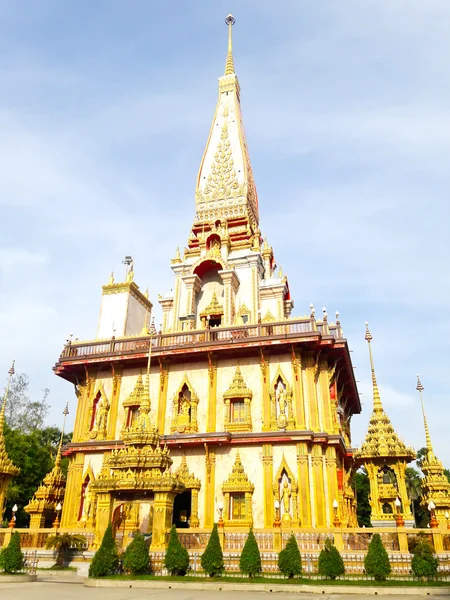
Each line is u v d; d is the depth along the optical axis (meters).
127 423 32.59
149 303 44.78
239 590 17.98
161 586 18.77
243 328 32.31
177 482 22.92
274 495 28.00
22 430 54.81
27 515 48.00
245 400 30.91
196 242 44.94
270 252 46.53
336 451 30.66
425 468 36.12
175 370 33.31
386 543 21.25
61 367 35.00
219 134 50.59
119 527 27.00
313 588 17.44
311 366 30.98
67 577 22.02
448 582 17.94
